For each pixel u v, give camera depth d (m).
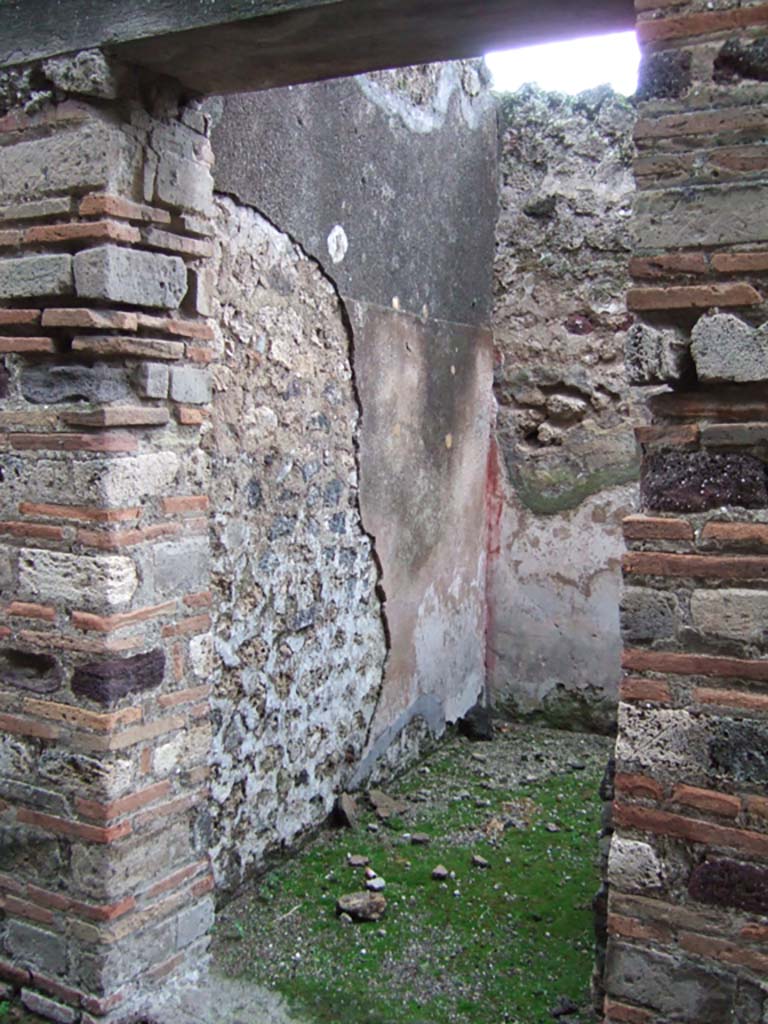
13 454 2.70
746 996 2.12
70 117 2.55
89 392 2.58
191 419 2.85
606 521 5.22
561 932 3.26
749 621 2.07
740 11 1.97
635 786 2.18
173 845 2.86
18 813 2.76
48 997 2.73
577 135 5.22
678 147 2.04
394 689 4.54
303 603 3.79
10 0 2.60
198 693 2.91
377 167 4.14
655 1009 2.21
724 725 2.10
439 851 3.84
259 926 3.25
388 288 4.28
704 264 2.03
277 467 3.58
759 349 2.00
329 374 3.89
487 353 5.32
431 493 4.78
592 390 5.22
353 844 3.89
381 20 2.32
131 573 2.65
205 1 2.35
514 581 5.45
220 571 3.30
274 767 3.65
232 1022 2.72
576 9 2.26
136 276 2.61
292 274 3.62
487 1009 2.81
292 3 2.27
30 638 2.70
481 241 5.18
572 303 5.25
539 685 5.43
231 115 3.22
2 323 2.67
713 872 2.13
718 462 2.09
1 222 2.67
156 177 2.67
